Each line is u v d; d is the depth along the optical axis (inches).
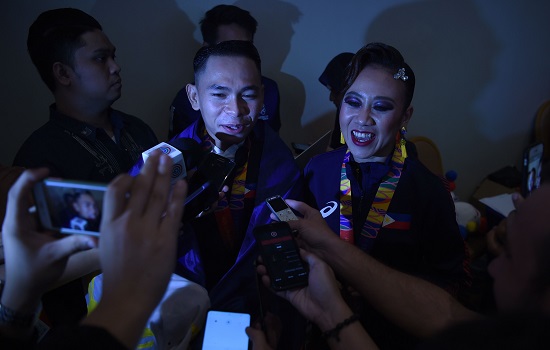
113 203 22.3
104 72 56.3
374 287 39.0
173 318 40.4
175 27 84.0
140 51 82.7
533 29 116.4
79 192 25.6
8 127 75.2
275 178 52.7
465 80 116.5
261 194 51.8
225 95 46.8
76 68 54.4
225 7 78.9
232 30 77.5
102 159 57.1
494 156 133.6
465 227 93.4
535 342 14.6
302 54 97.7
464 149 128.3
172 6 82.0
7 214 24.8
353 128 48.8
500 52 116.0
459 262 52.2
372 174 51.8
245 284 47.6
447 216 50.2
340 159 54.7
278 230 40.6
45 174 24.8
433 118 119.0
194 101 53.8
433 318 36.7
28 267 25.0
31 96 75.2
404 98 47.6
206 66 46.8
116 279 21.6
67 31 53.1
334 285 36.0
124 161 59.9
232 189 51.9
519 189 103.1
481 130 126.9
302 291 37.7
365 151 49.9
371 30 100.3
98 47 55.1
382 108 46.9
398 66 46.5
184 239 48.8
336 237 41.9
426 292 38.5
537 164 73.9
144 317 21.6
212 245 50.6
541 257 20.5
